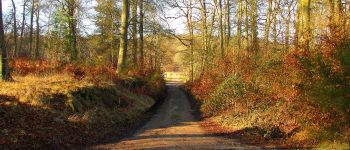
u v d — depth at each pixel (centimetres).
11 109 1281
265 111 1778
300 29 1627
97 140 1445
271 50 2592
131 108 2353
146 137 1551
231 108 2291
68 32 2752
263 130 1552
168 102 3762
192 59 4809
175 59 8012
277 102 1698
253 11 3422
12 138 1102
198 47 5188
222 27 3922
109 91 2183
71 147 1254
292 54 1397
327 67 1120
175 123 2170
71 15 2839
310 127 1258
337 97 1051
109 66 3117
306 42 1360
